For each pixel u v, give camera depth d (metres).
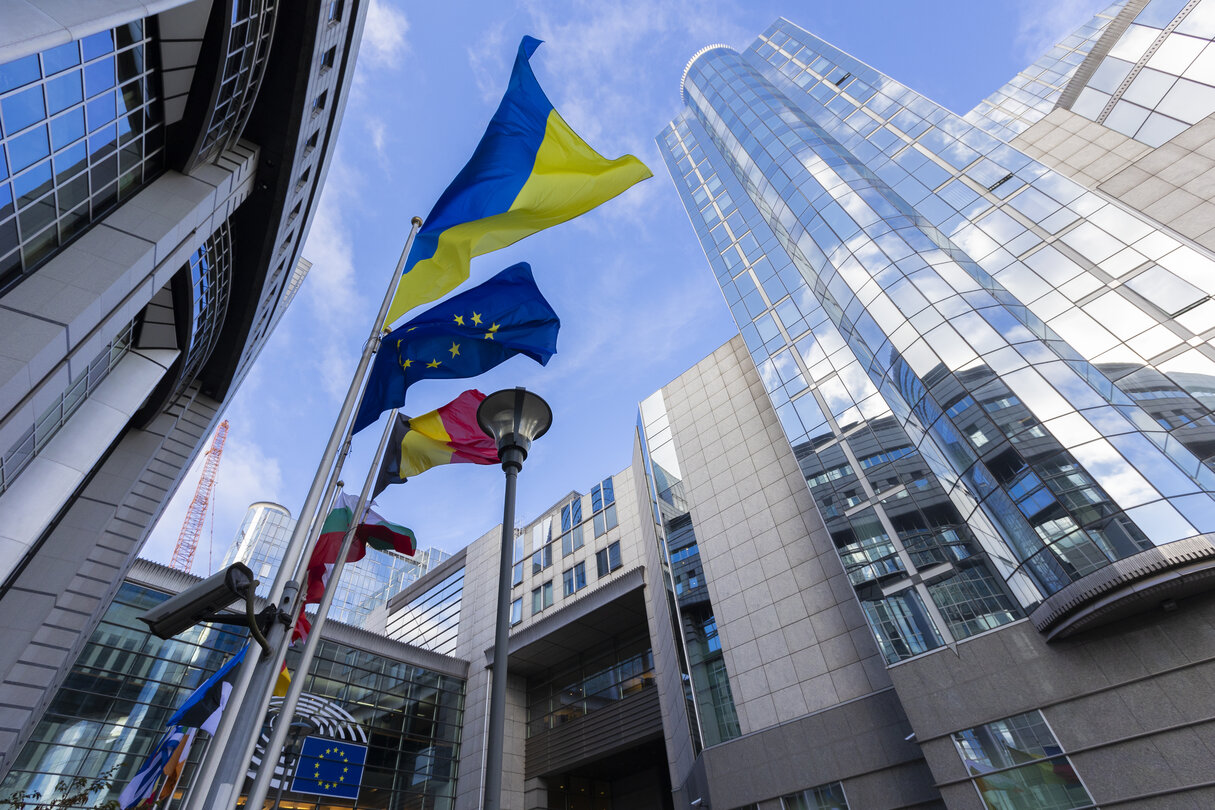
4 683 16.64
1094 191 27.19
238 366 26.45
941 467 22.84
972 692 18.62
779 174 40.81
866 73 49.12
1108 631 16.64
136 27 13.12
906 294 26.03
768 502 30.98
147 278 13.93
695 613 30.81
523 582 51.31
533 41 13.08
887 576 23.20
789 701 24.58
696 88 64.25
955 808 17.48
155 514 22.42
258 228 20.97
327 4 18.14
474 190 11.87
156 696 30.78
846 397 29.22
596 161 12.12
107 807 24.16
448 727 44.91
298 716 27.12
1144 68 29.50
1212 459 16.61
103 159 13.19
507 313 11.49
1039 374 20.23
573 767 40.16
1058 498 17.55
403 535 12.38
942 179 33.97
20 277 11.54
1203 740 14.23
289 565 8.04
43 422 15.09
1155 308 21.67
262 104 18.72
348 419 9.20
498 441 8.80
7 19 9.26
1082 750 15.84
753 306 38.97
